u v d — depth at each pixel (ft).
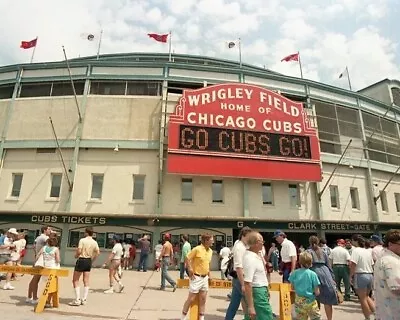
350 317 26.45
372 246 28.14
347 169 77.71
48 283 25.96
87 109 70.23
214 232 64.95
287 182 70.95
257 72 77.77
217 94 69.10
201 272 21.84
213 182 69.21
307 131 70.79
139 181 67.51
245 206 66.90
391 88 99.55
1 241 37.99
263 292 15.84
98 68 74.28
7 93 74.90
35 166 67.51
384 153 84.89
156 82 73.77
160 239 63.00
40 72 74.90
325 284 21.83
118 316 24.41
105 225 62.95
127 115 69.97
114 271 34.81
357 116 84.43
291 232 71.20
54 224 63.21
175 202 65.67
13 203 65.36
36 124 69.72
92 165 67.15
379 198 78.95
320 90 82.38
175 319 23.97
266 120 69.41
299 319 19.30
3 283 36.40
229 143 66.08
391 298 11.84
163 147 67.36
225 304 30.45
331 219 71.56
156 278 47.11
